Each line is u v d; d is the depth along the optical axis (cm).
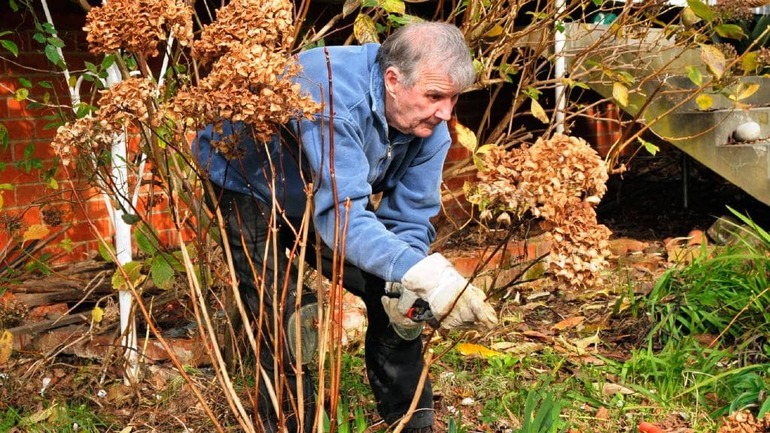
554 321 485
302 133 264
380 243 253
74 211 493
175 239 585
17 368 411
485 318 241
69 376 404
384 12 444
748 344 422
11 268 458
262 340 301
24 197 533
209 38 250
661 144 919
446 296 241
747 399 364
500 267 249
